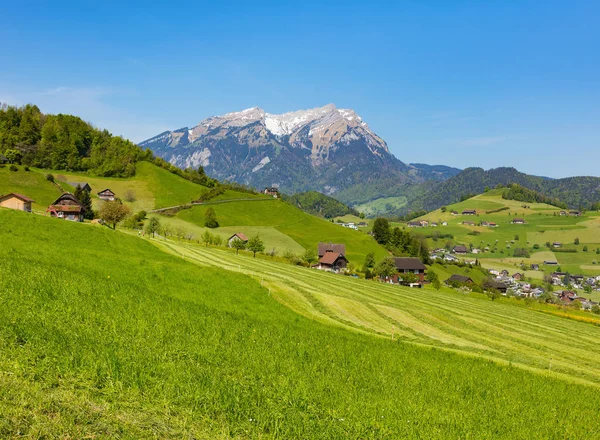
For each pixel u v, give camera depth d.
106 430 12.90
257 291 51.34
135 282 41.56
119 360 18.31
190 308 34.47
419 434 17.86
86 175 194.75
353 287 80.38
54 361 16.75
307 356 27.92
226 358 23.25
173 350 22.22
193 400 16.31
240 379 20.20
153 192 195.12
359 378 25.11
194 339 25.34
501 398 26.20
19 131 197.25
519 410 24.25
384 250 195.12
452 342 49.25
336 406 19.42
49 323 21.64
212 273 51.97
